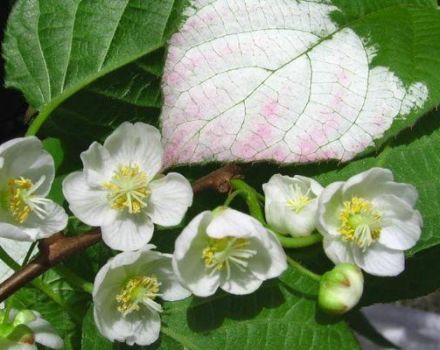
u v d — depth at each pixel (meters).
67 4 0.15
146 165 0.14
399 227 0.14
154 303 0.14
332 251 0.14
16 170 0.14
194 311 0.15
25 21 0.15
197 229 0.13
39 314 0.15
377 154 0.14
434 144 0.15
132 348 0.15
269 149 0.14
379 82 0.14
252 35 0.14
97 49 0.15
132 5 0.15
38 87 0.15
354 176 0.14
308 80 0.14
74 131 0.15
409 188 0.14
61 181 0.16
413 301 0.36
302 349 0.14
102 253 0.15
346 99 0.14
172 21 0.15
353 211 0.14
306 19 0.15
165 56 0.14
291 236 0.14
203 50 0.14
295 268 0.14
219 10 0.14
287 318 0.14
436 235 0.14
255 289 0.14
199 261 0.14
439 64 0.14
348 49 0.15
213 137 0.14
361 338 0.31
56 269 0.14
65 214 0.14
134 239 0.14
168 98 0.14
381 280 0.16
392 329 0.33
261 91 0.14
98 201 0.14
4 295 0.14
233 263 0.14
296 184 0.14
